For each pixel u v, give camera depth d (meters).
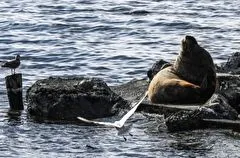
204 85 68.38
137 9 146.62
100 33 123.25
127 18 136.62
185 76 71.00
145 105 69.88
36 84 73.06
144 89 76.44
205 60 70.31
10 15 139.75
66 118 69.38
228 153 57.34
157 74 71.88
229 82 72.44
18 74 73.12
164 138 61.78
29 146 60.66
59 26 128.62
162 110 68.75
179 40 116.19
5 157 57.78
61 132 64.69
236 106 69.62
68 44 113.12
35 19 135.00
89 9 147.38
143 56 104.19
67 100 69.62
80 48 109.56
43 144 61.19
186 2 156.38
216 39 116.31
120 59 102.25
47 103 70.19
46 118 69.81
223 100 66.94
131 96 74.31
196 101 69.19
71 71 95.81
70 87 71.31
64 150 59.50
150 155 57.56
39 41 115.69
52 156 57.94
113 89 77.94
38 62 100.69
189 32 123.00
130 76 92.75
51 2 157.00
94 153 58.53
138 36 120.12
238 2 155.12
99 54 105.25
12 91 72.94
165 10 145.62
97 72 94.88
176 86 69.38
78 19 135.62
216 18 135.62
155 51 108.00
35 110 70.62
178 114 64.19
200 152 57.88
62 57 103.56
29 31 124.62
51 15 139.88
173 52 107.25
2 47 111.19
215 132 62.25
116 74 93.62
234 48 109.00
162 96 70.12
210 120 63.28
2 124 67.50
